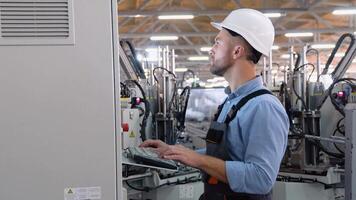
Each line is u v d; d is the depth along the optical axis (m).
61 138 1.01
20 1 0.98
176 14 6.26
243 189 1.15
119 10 6.20
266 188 1.16
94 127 1.02
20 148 0.99
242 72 1.31
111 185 1.03
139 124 3.17
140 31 7.81
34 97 1.00
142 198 3.28
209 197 1.32
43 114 1.00
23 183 1.00
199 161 1.18
